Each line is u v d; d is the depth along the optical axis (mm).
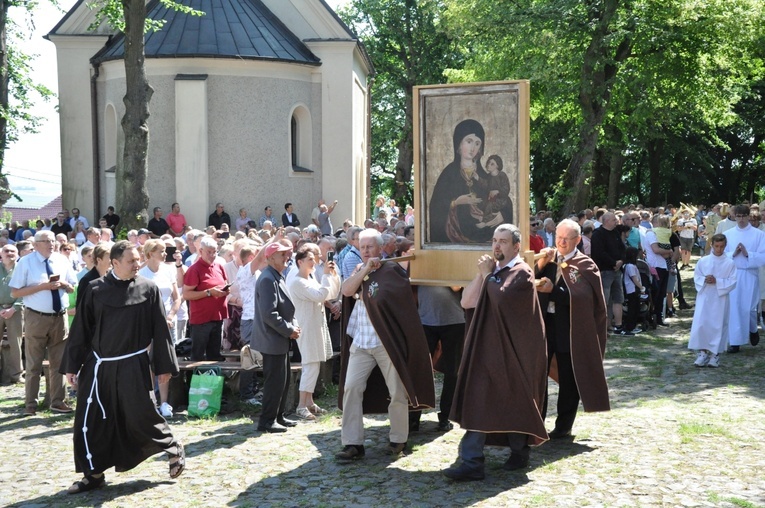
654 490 5895
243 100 23266
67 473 6727
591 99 25234
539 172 41500
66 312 8977
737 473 6273
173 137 23031
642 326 14234
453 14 26516
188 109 22656
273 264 8016
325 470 6613
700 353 10938
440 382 10117
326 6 24781
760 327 14180
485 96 6988
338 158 24938
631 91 25328
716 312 10781
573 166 25859
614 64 24812
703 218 29734
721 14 23891
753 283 12211
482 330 6238
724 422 7852
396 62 44438
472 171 7078
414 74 42625
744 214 12266
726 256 10844
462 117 7090
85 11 24797
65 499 6070
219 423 8289
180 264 10109
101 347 6195
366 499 5887
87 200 25344
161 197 23188
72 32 24891
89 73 24984
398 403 6914
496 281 6207
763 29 24656
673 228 18594
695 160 41719
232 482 6359
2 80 21406
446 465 6676
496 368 6125
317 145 24953
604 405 7047
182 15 23562
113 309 6184
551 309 7289
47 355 10039
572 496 5805
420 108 7238
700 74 25828
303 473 6551
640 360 11375
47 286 8750
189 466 6805
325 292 8508
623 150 37125
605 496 5793
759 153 46375
